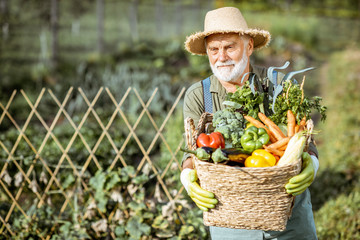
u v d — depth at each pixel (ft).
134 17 87.56
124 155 16.98
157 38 83.51
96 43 80.79
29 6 64.59
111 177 11.84
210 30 7.14
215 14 7.30
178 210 11.91
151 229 11.73
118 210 11.80
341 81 42.42
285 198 6.05
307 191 7.57
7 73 51.88
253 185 5.87
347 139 21.29
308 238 7.47
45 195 12.33
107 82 33.40
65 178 12.26
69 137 18.63
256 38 7.83
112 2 111.04
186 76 52.42
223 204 6.24
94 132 18.07
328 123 27.37
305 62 60.13
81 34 82.74
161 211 11.97
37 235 12.05
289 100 6.89
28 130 18.94
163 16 106.93
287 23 79.61
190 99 7.87
